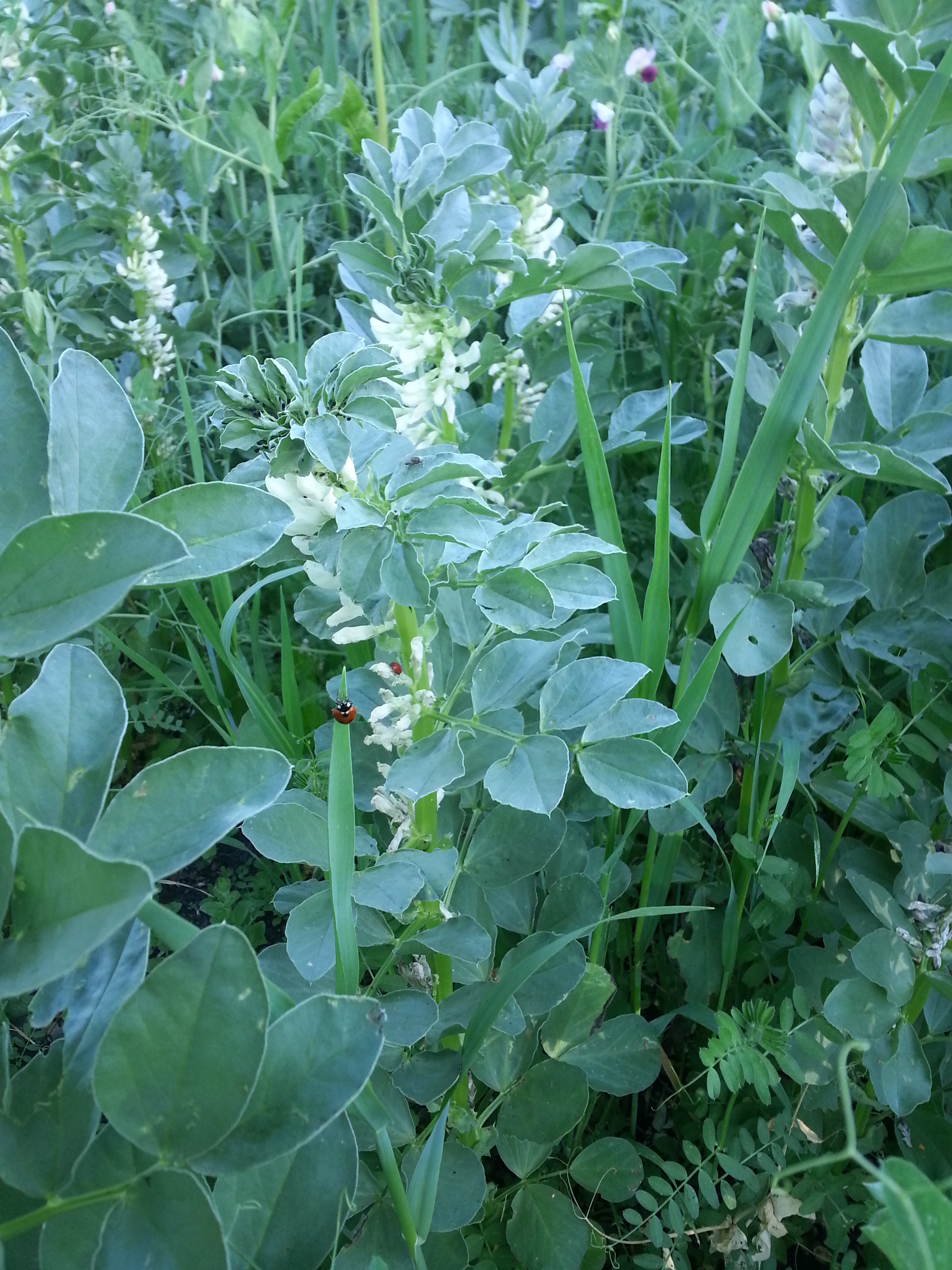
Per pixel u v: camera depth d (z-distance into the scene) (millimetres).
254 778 219
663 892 471
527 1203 397
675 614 631
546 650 372
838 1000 383
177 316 778
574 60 770
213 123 873
